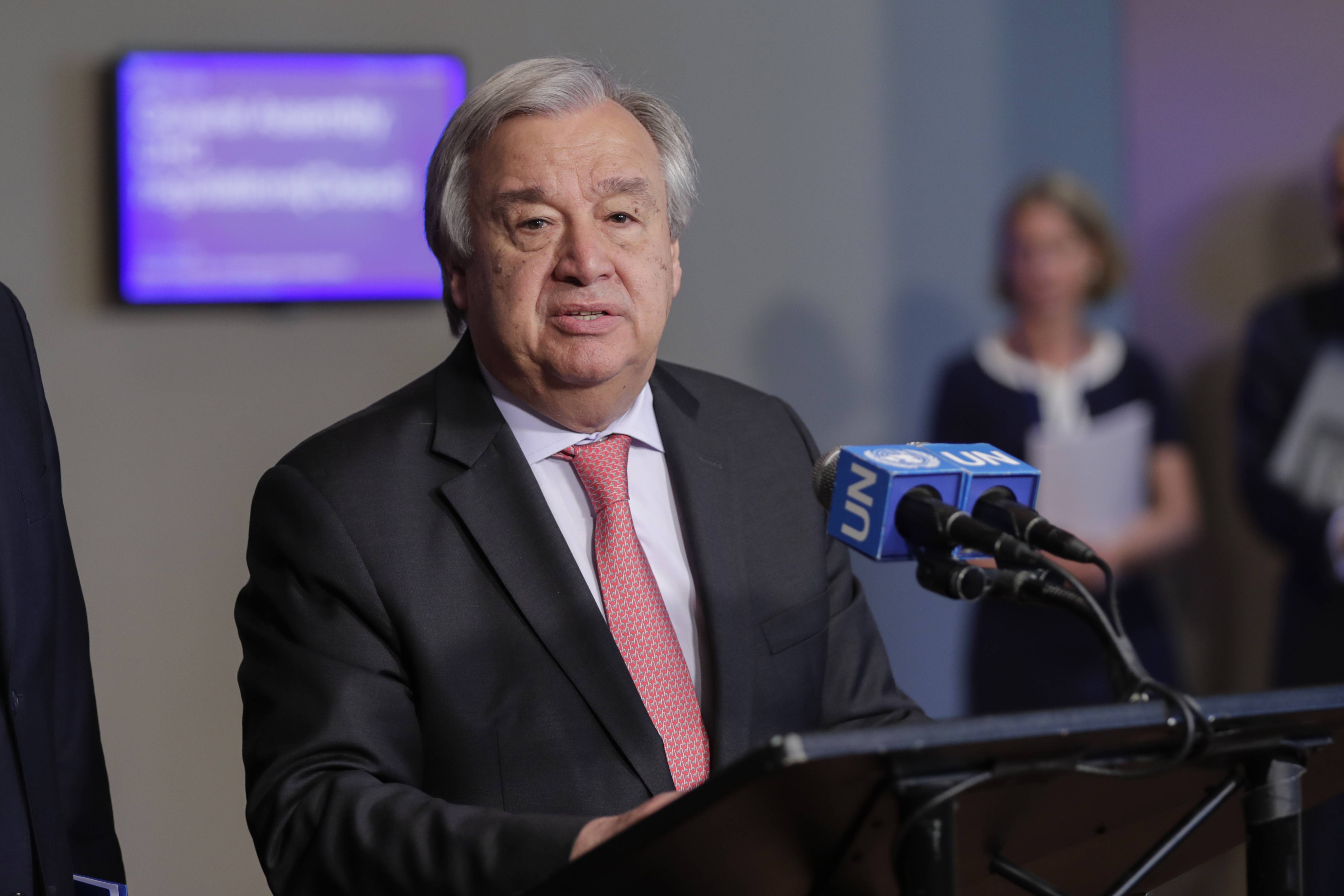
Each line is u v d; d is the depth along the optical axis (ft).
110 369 30.37
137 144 30.07
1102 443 31.32
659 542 13.41
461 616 12.16
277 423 31.07
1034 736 7.09
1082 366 31.65
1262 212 31.81
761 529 13.87
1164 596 31.14
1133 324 31.91
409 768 11.84
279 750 11.42
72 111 30.01
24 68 29.81
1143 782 8.37
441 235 13.39
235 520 30.91
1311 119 31.58
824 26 32.50
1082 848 9.35
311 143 30.76
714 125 32.19
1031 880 8.63
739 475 14.07
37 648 14.05
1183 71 32.24
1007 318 32.24
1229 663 31.14
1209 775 8.75
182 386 30.68
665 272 13.06
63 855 13.87
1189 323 31.83
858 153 32.60
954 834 7.32
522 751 11.95
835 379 32.55
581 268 12.32
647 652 12.59
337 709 11.46
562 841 9.02
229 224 30.53
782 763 6.54
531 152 12.53
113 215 30.07
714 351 32.32
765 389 32.45
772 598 13.50
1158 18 32.40
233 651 30.99
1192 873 31.63
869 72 32.60
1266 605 31.07
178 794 30.68
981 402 31.91
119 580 30.48
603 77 13.39
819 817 7.39
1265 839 8.76
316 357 31.19
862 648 14.14
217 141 30.37
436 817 9.90
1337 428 30.53
